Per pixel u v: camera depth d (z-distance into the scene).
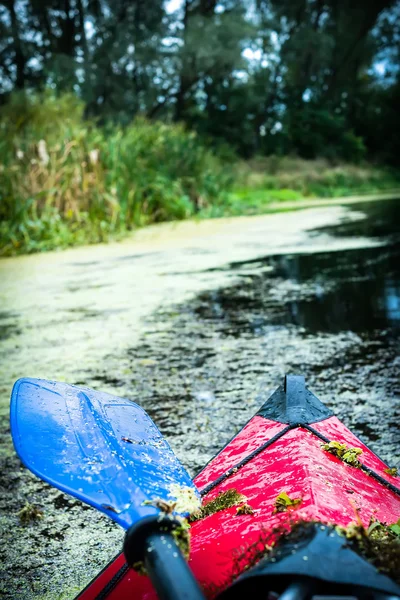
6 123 11.71
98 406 1.43
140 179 12.12
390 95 35.34
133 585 1.20
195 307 5.43
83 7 25.73
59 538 2.19
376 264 7.09
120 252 9.12
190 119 27.77
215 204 14.71
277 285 6.22
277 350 4.15
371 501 1.36
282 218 13.38
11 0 23.91
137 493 1.12
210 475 1.66
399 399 3.22
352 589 0.76
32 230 10.14
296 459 1.51
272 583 0.80
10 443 3.02
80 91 23.23
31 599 1.85
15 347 4.48
